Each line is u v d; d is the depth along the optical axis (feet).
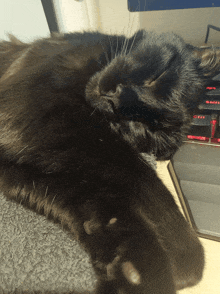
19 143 0.55
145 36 0.71
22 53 0.73
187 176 0.69
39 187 0.52
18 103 0.57
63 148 0.52
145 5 0.87
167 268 0.43
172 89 0.62
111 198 0.48
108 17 0.92
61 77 0.61
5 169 0.55
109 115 0.62
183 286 0.50
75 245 0.53
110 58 0.68
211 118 0.69
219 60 0.72
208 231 0.61
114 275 0.41
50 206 0.51
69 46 0.70
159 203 0.57
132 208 0.48
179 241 0.53
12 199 0.56
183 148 0.72
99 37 0.76
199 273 0.52
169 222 0.55
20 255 0.53
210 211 0.64
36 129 0.54
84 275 0.47
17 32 0.98
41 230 0.56
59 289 0.47
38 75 0.60
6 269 0.51
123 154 0.58
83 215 0.48
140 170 0.58
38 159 0.53
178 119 0.65
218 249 0.59
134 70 0.60
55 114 0.56
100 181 0.50
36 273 0.50
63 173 0.51
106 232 0.45
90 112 0.60
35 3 0.97
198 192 0.67
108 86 0.58
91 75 0.64
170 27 0.88
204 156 0.70
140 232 0.45
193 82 0.67
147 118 0.62
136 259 0.41
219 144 0.70
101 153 0.54
